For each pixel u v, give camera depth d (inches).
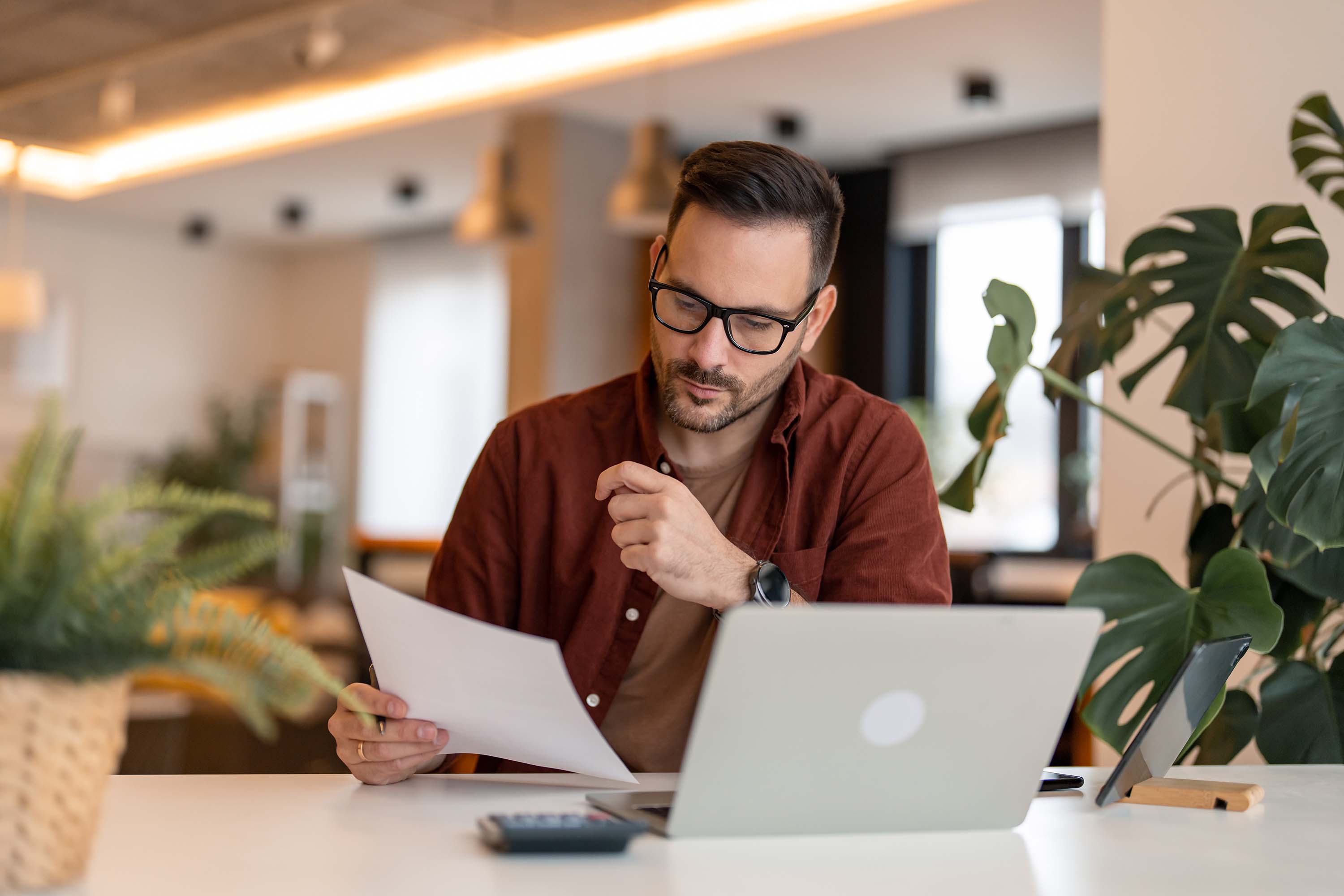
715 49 225.3
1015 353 68.0
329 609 201.3
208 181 322.3
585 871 35.3
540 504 65.6
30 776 30.7
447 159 296.0
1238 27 94.0
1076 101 240.7
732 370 58.5
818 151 275.9
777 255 57.4
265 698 29.8
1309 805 48.9
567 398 68.9
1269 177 92.5
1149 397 95.5
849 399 67.4
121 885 32.8
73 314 366.0
